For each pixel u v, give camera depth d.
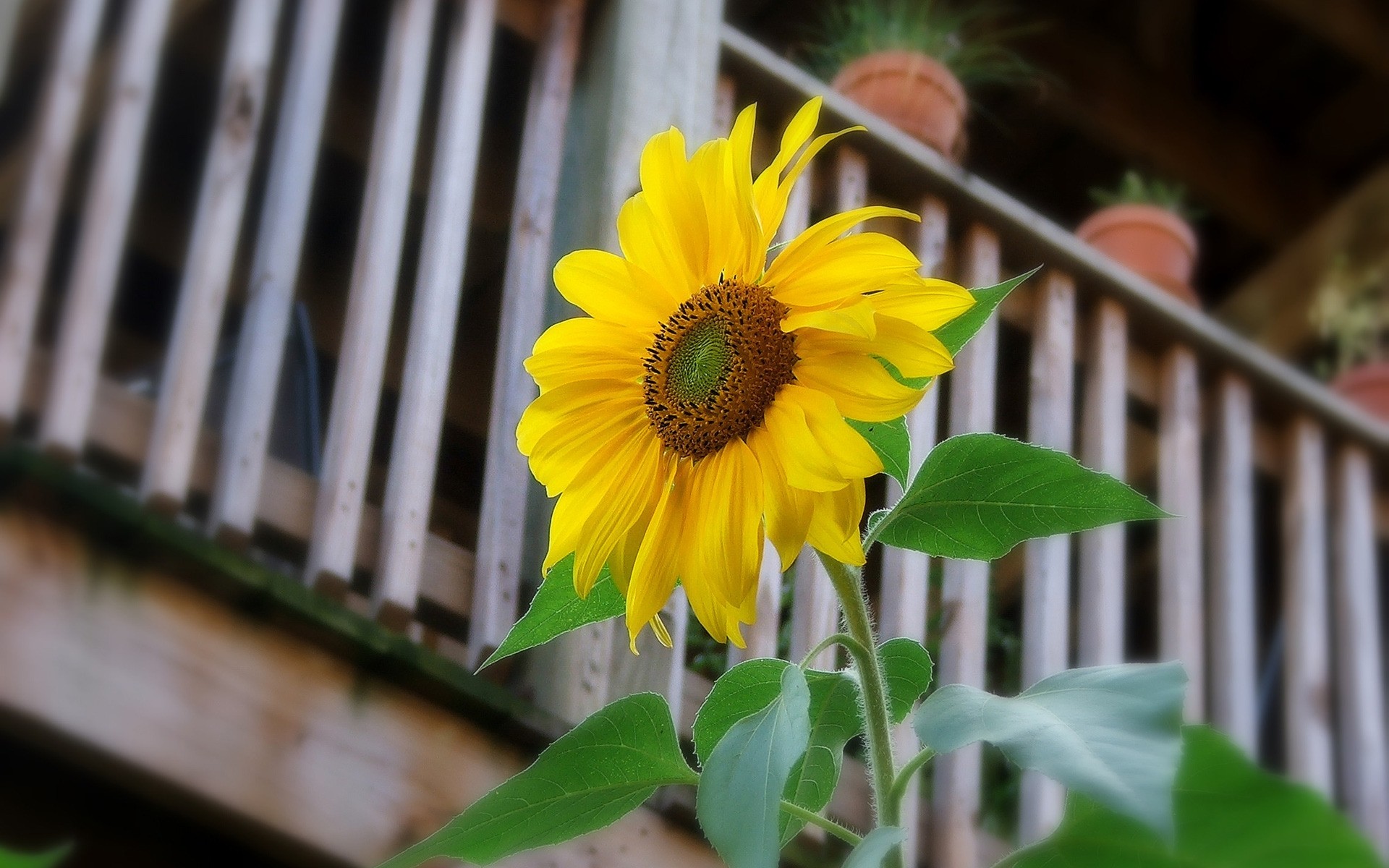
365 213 1.36
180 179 1.86
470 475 1.91
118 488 1.09
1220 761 0.53
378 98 1.76
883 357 0.66
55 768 1.17
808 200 1.61
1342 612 1.97
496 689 1.16
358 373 1.27
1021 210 1.75
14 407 1.09
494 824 0.66
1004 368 1.93
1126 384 1.88
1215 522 1.89
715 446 0.69
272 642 1.11
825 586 1.39
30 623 1.04
